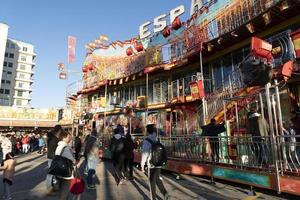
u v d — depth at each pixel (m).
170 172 11.59
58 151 5.21
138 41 23.27
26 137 26.50
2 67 78.25
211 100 13.13
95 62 27.09
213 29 14.93
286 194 7.03
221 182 9.00
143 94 21.33
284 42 9.77
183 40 17.00
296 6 9.75
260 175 7.01
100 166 14.05
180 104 16.44
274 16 10.60
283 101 10.95
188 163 9.80
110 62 25.28
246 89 10.62
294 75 9.62
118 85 23.95
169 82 18.88
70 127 32.31
